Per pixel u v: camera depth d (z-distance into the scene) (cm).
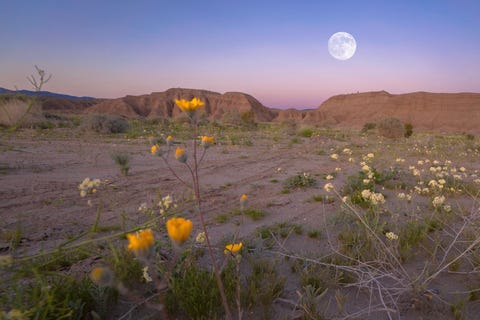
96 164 805
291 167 897
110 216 412
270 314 212
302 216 440
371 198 346
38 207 446
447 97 15100
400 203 478
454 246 320
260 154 1205
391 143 1847
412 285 230
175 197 513
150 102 17350
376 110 16750
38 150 1018
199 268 256
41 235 341
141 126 2588
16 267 160
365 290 244
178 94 18488
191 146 1389
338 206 480
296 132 2633
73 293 196
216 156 1114
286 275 267
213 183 657
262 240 331
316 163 983
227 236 346
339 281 256
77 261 262
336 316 211
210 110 18738
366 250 298
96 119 1936
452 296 235
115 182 621
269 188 621
